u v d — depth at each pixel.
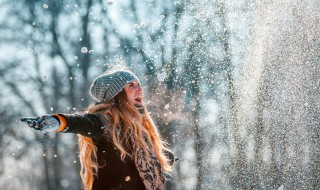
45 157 20.97
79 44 21.02
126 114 3.30
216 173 11.45
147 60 15.33
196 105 12.90
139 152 3.27
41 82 21.41
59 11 21.52
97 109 3.32
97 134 3.17
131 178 3.24
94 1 20.94
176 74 13.16
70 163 21.33
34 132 20.64
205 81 11.92
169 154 3.71
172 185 15.69
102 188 3.25
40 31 21.59
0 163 21.03
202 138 13.30
